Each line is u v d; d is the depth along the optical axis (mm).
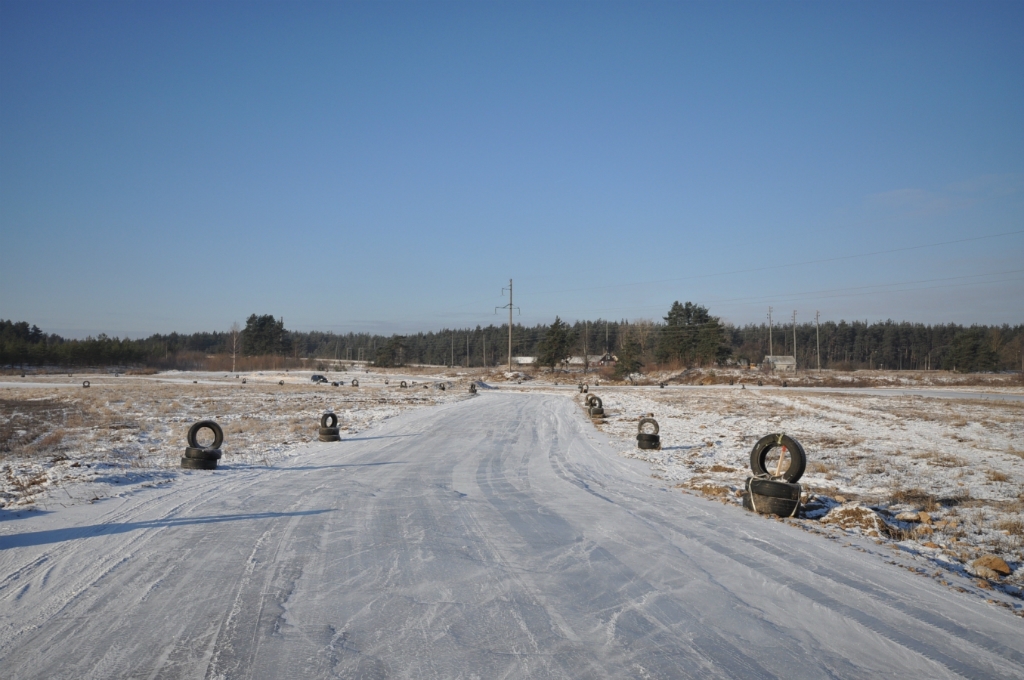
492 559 6805
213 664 4184
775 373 79438
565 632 4852
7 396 39844
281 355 150750
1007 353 123438
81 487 10289
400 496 10414
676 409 34938
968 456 16562
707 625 5059
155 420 25438
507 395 53344
